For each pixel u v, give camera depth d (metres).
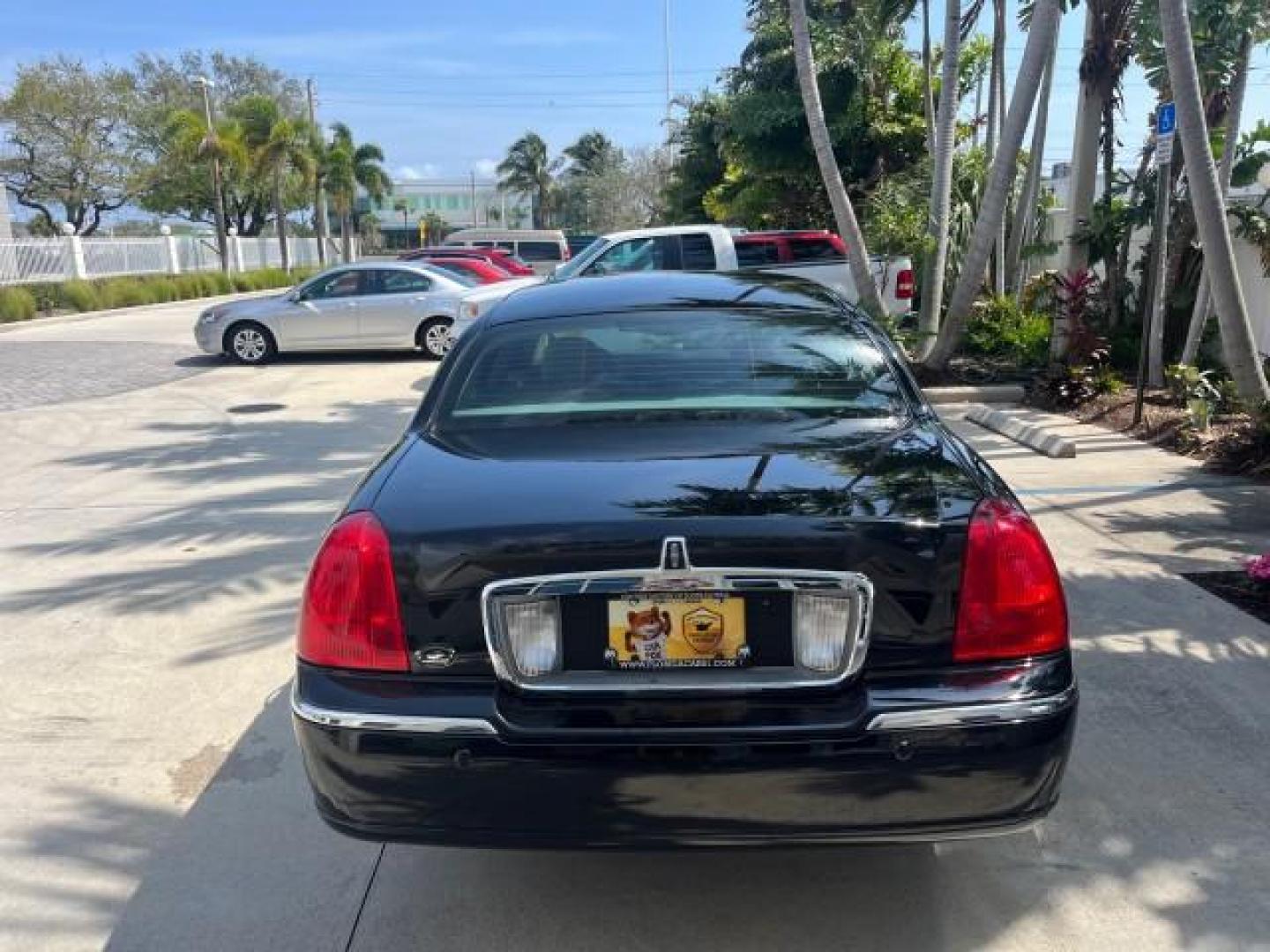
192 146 37.84
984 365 11.78
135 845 3.21
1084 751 3.55
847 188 19.50
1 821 3.36
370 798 2.45
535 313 3.80
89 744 3.85
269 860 3.11
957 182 14.10
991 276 14.63
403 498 2.70
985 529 2.50
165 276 32.28
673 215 32.59
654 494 2.62
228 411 10.99
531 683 2.44
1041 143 13.12
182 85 52.75
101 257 30.25
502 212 96.62
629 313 3.73
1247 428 7.67
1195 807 3.23
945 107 10.75
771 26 18.77
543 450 3.01
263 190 48.28
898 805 2.37
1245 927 2.71
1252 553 5.48
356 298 15.18
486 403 3.37
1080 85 10.25
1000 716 2.36
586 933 2.77
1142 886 2.88
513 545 2.45
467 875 3.01
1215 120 9.99
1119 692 3.96
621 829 2.40
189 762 3.71
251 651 4.66
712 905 2.86
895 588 2.42
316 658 2.56
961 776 2.36
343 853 3.14
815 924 2.78
